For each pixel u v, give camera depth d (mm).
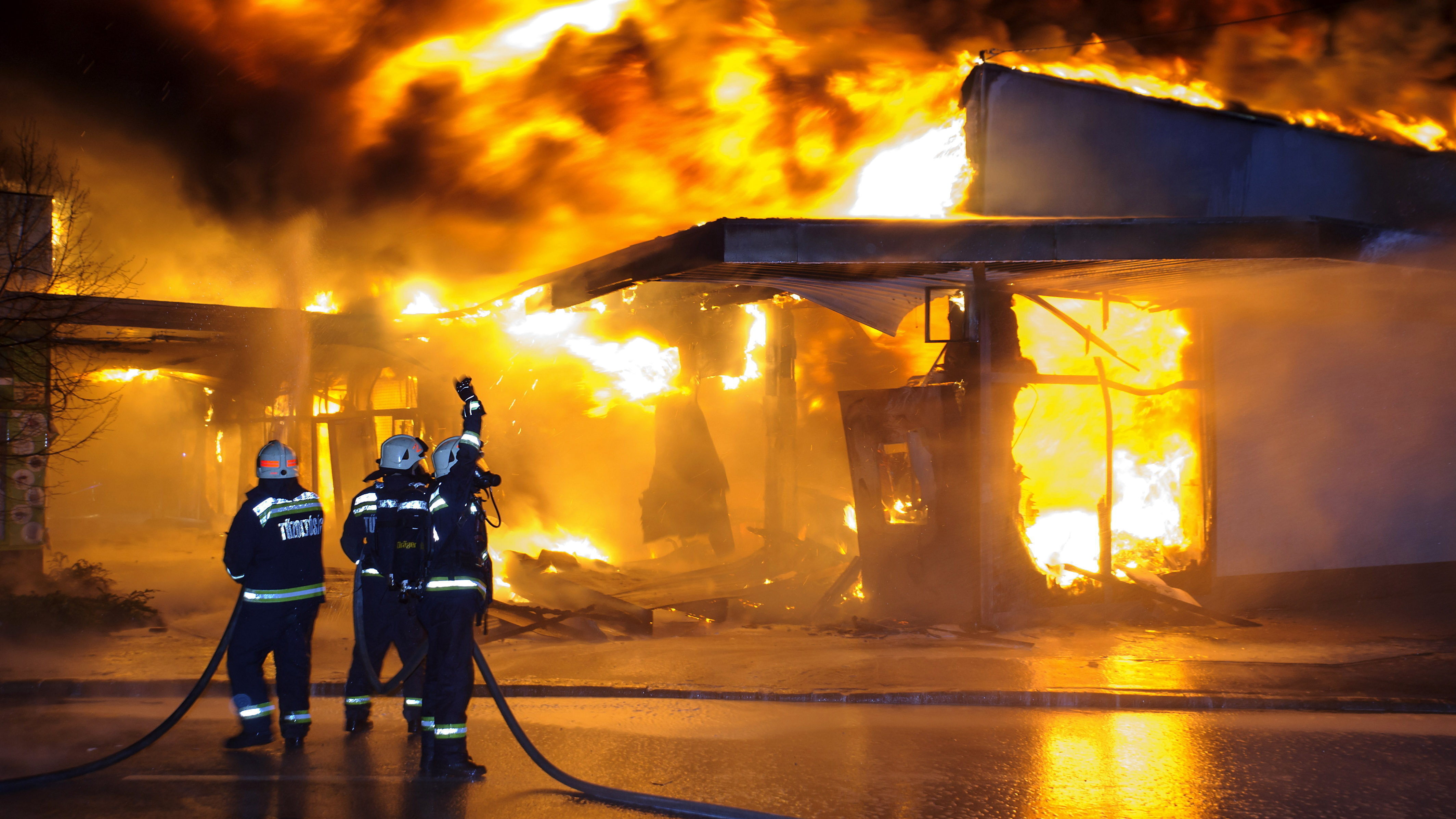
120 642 9391
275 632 5930
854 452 11414
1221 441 12148
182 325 12852
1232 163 12320
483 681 7590
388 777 5328
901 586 10938
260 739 5941
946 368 10680
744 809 4723
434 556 5406
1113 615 10977
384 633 6285
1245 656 8859
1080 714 6969
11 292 11727
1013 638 9781
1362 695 7250
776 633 10359
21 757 5711
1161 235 8766
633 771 5426
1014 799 4977
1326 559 12648
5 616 9477
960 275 9797
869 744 6062
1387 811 4855
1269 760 5758
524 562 12750
